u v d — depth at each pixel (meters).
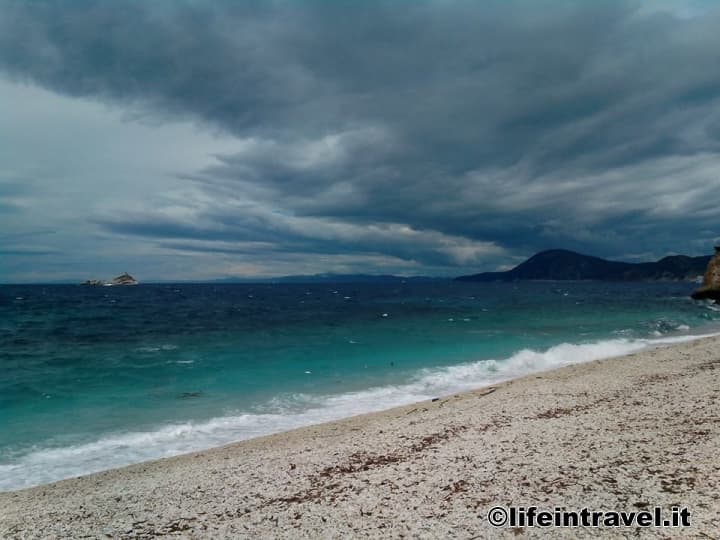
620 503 5.77
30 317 41.38
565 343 24.73
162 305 59.81
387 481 7.18
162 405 14.10
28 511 7.20
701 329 32.31
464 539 5.23
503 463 7.49
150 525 6.31
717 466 6.60
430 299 78.00
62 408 13.73
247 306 58.53
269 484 7.54
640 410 10.19
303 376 18.02
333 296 91.56
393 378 17.70
